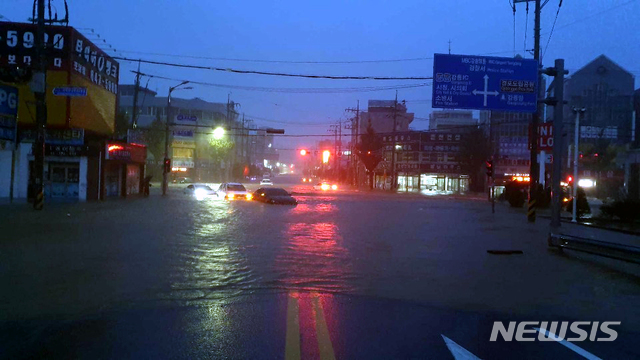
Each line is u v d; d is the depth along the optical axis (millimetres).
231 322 7738
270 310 8508
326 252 15141
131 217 24000
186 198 41500
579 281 11781
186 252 14367
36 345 6562
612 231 25375
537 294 10320
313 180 121250
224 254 14273
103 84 36844
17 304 8609
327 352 6422
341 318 8078
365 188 84000
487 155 74250
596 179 58781
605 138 61531
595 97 65500
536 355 6594
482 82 21875
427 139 85375
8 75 23953
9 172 33938
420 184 85062
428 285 10891
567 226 27016
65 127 32000
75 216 23734
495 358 6422
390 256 14734
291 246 16172
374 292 10086
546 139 29125
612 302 9805
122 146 38562
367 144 80250
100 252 13922
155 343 6684
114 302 8844
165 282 10539
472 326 7836
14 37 31062
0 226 19438
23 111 31312
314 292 9945
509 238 19922
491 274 12367
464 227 24031
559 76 24219
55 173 34688
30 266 11836
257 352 6375
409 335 7234
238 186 43469
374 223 24578
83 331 7180
